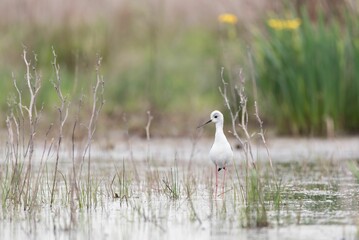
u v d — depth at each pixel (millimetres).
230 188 12188
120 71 21938
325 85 17734
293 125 17938
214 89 20984
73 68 21406
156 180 12250
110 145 16703
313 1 19500
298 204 10883
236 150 16281
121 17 23703
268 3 19891
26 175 10961
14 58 21172
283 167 14359
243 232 9305
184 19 24734
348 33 17812
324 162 14750
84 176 13312
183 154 15688
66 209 10773
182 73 22344
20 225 9844
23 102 19188
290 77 17797
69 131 17578
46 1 23031
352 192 11789
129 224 9836
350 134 17922
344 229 9359
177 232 9367
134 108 20609
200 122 19406
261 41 18016
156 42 23266
